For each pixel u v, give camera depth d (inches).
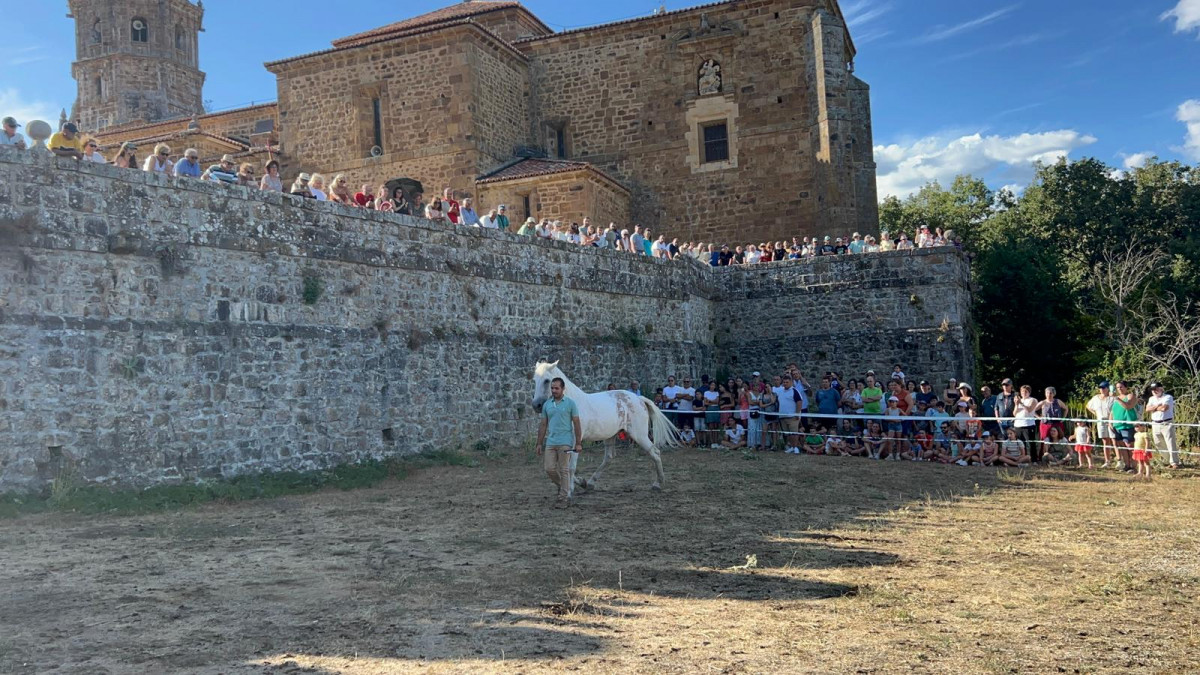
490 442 810.8
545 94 1531.7
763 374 1159.0
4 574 335.3
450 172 1331.2
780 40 1419.8
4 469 491.5
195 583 325.1
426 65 1349.7
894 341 1098.1
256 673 228.8
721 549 394.6
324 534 427.5
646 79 1483.8
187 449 575.2
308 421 652.1
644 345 1018.7
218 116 1788.9
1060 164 1920.5
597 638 260.8
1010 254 1368.1
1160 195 1861.5
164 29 2333.9
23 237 509.0
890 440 818.2
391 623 275.1
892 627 274.5
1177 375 1153.4
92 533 424.2
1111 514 502.9
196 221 593.3
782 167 1411.2
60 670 229.6
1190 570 358.6
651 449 585.3
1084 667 238.2
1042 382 1339.8
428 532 432.1
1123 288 1396.4
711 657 243.4
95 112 2288.4
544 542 406.0
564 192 1284.4
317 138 1402.6
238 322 613.9
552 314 902.4
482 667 234.5
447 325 781.3
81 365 528.1
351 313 695.1
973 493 593.9
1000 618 286.5
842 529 449.1
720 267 1199.6
